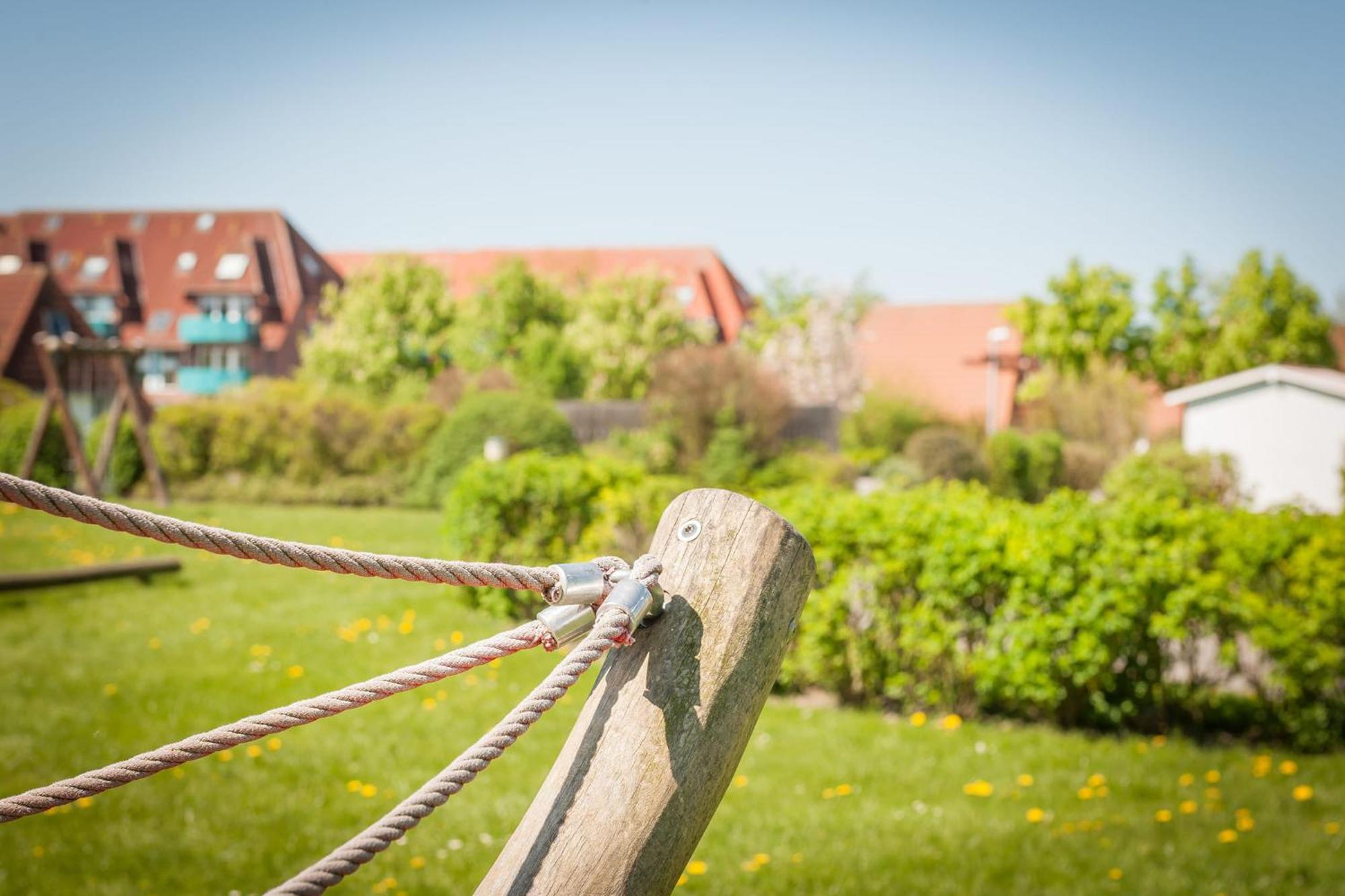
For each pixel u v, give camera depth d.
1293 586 6.49
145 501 19.69
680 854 1.41
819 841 4.75
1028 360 41.72
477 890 1.37
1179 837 4.84
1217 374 39.66
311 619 8.73
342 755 5.68
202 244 50.53
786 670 7.20
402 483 21.39
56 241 50.94
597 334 41.25
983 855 4.62
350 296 43.94
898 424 30.14
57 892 4.00
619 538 9.07
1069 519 6.69
